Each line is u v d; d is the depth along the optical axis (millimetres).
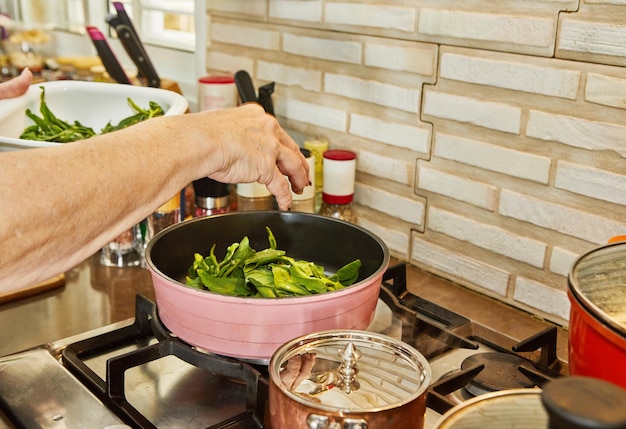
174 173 667
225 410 754
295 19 1229
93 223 598
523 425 495
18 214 547
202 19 1443
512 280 1003
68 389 748
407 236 1139
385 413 552
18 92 1143
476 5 953
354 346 633
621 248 672
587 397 380
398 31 1062
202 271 848
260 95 1182
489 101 969
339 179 1137
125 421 721
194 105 1642
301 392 588
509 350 861
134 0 1760
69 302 1009
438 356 848
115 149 622
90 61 1759
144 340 884
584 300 585
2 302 998
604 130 855
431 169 1072
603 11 825
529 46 904
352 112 1174
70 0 2041
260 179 802
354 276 883
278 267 841
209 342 759
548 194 934
